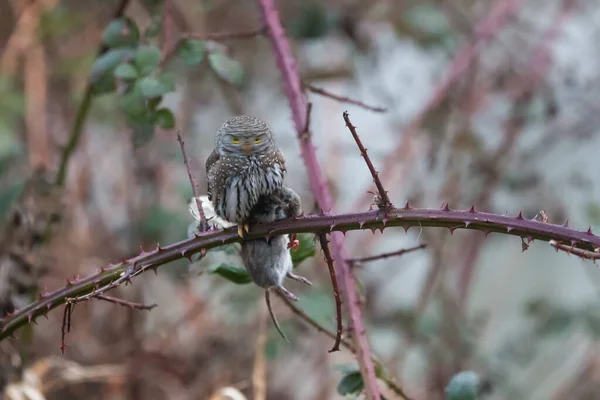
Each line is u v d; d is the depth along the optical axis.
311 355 11.52
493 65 12.33
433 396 11.21
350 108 12.60
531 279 14.48
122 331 10.91
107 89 7.39
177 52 7.50
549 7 13.31
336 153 11.90
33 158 10.88
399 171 11.70
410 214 4.98
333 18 11.39
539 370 13.46
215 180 5.34
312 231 5.17
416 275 13.68
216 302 11.37
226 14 12.95
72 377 9.04
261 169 5.27
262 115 12.96
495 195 11.93
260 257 5.41
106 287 5.14
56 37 12.04
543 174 12.27
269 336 10.09
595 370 12.33
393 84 12.98
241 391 10.44
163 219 10.87
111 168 12.29
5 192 10.11
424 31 11.84
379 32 12.89
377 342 11.72
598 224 11.73
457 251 12.04
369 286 11.29
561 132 12.15
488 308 13.99
